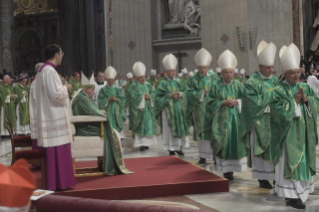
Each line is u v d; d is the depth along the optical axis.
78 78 14.96
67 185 5.03
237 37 20.23
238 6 20.19
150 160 7.46
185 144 8.68
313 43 21.81
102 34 20.53
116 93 10.50
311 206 4.61
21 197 1.34
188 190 5.38
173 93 8.38
